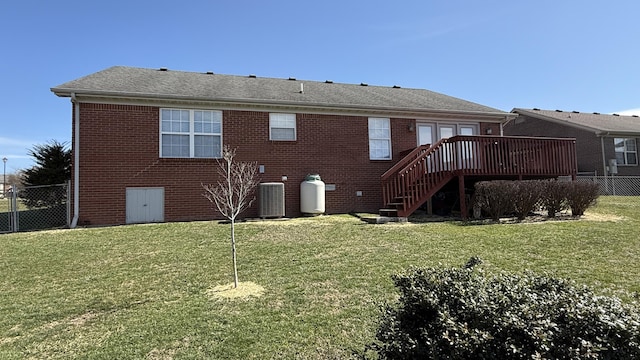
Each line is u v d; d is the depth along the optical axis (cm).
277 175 1230
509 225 940
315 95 1375
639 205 1259
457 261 632
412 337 239
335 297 490
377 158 1353
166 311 463
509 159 1162
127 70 1339
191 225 1002
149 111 1119
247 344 372
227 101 1170
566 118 2159
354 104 1305
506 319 203
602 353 185
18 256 729
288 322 420
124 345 380
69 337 406
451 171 1106
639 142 1969
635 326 188
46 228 1033
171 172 1126
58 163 1395
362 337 380
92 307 488
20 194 1155
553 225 924
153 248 775
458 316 224
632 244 715
